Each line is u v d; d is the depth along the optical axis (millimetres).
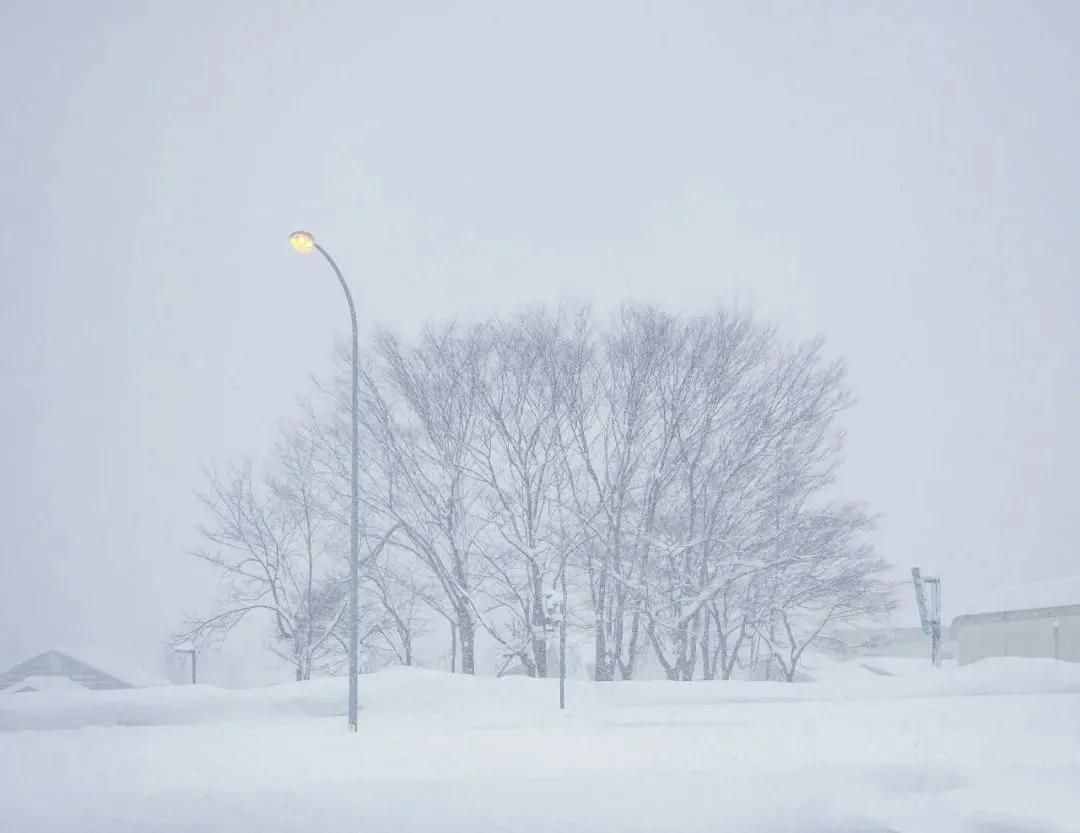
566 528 39906
